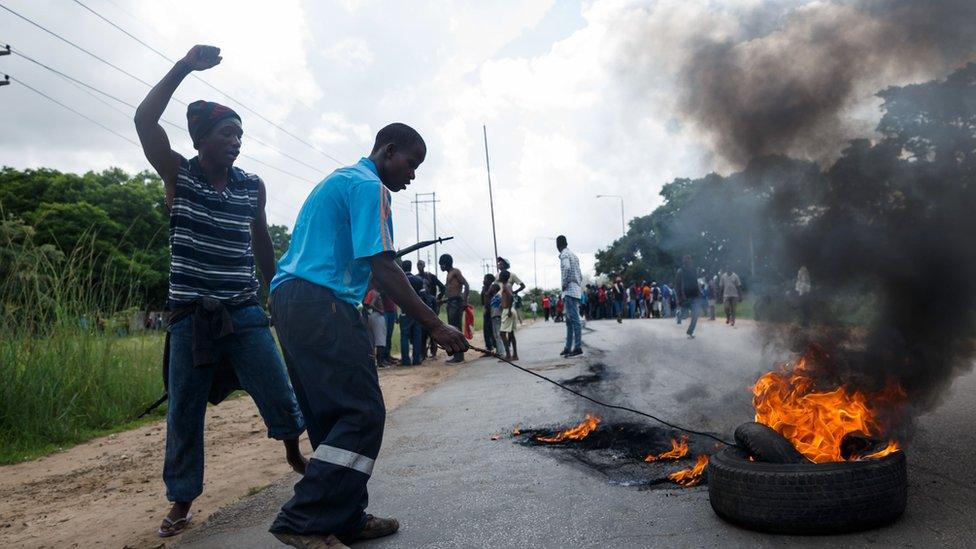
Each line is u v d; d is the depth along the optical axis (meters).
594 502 3.28
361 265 2.77
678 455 4.01
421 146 2.95
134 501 4.11
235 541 3.09
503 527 3.03
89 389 7.31
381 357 12.78
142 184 56.62
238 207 3.41
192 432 3.33
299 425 3.58
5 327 6.97
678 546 2.64
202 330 3.19
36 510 4.09
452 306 13.41
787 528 2.62
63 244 47.16
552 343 15.38
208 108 3.27
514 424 5.48
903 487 2.69
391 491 3.78
